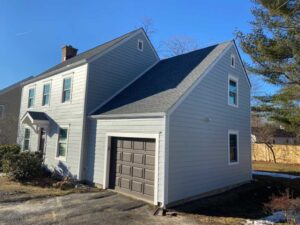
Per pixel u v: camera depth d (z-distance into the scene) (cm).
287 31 1393
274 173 1995
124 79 1587
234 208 1024
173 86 1247
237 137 1509
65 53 2278
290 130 1641
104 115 1269
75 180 1355
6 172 1368
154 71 1644
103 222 791
